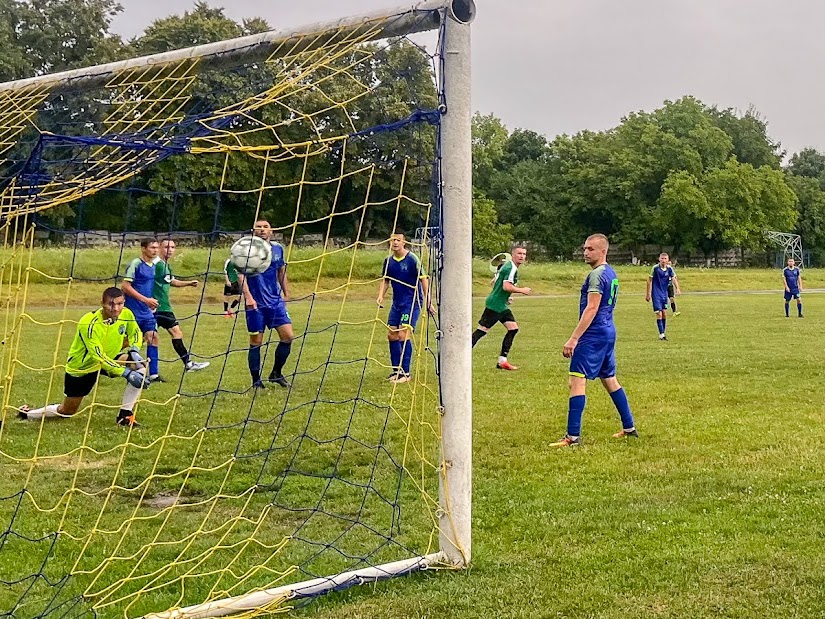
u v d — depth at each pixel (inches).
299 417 268.5
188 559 147.7
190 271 816.3
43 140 144.3
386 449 224.7
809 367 384.8
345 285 192.7
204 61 182.7
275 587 133.6
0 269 187.8
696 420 262.7
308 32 163.9
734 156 2385.6
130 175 174.6
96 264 557.6
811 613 121.5
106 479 199.6
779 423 257.3
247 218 642.2
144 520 170.4
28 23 1512.1
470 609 125.5
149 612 126.6
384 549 152.0
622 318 721.0
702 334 564.7
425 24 144.6
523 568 141.1
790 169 3442.4
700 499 179.0
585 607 125.3
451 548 142.5
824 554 144.3
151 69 191.8
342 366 394.3
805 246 2664.9
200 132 163.0
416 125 149.4
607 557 145.3
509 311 388.8
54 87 208.1
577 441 232.8
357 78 166.4
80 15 1531.7
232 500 183.8
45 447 228.8
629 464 209.9
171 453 222.8
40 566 144.5
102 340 251.3
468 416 143.1
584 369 231.1
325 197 350.3
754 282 1550.2
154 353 341.7
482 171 2640.3
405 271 338.3
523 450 225.8
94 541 157.4
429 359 303.4
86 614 126.0
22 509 175.9
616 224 2495.1
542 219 2541.8
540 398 305.4
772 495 180.4
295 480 197.6
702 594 129.0
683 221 2317.9
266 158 159.9
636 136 2497.5
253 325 315.0
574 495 183.5
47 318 608.4
